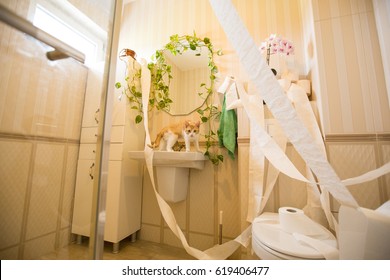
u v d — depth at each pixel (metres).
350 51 0.95
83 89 0.69
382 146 0.86
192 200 1.37
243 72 1.36
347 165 0.89
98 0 0.66
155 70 1.59
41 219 0.63
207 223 1.32
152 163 1.19
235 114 1.27
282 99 0.44
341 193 0.45
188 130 1.28
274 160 0.70
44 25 0.68
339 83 0.95
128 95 1.41
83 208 0.59
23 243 0.61
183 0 1.65
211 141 1.38
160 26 1.70
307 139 0.44
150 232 1.44
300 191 0.98
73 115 0.70
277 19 1.36
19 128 0.63
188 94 1.50
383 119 0.87
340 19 0.99
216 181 1.33
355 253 0.47
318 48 1.00
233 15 0.45
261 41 1.35
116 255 1.22
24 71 0.64
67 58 0.73
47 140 0.69
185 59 1.54
